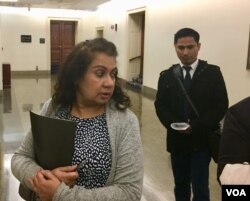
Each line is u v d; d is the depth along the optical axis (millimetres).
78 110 1378
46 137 1240
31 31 14312
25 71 14461
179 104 2426
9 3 12312
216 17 6277
